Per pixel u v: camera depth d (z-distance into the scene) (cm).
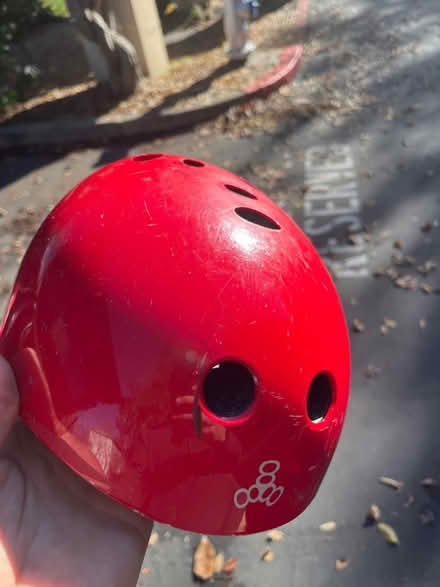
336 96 152
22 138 150
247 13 167
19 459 34
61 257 27
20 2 216
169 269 25
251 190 33
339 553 58
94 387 26
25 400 28
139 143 146
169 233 26
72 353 26
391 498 62
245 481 27
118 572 32
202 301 25
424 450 66
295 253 28
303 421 27
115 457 26
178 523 27
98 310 26
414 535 59
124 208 27
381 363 77
